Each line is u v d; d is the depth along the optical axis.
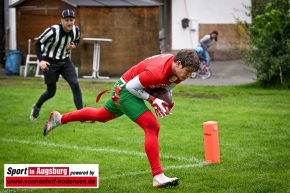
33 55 36.00
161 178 11.09
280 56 28.44
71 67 19.11
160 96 11.18
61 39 18.70
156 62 11.05
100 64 35.53
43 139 16.39
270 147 15.02
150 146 11.08
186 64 10.73
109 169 12.98
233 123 18.72
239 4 44.78
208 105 22.92
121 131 17.52
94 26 35.12
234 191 10.83
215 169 12.63
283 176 11.90
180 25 42.94
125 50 36.00
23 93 26.69
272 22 28.94
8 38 40.75
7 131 17.52
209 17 43.88
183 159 13.81
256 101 24.05
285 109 21.78
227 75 36.03
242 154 14.15
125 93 11.34
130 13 35.91
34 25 36.31
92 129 17.86
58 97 25.08
